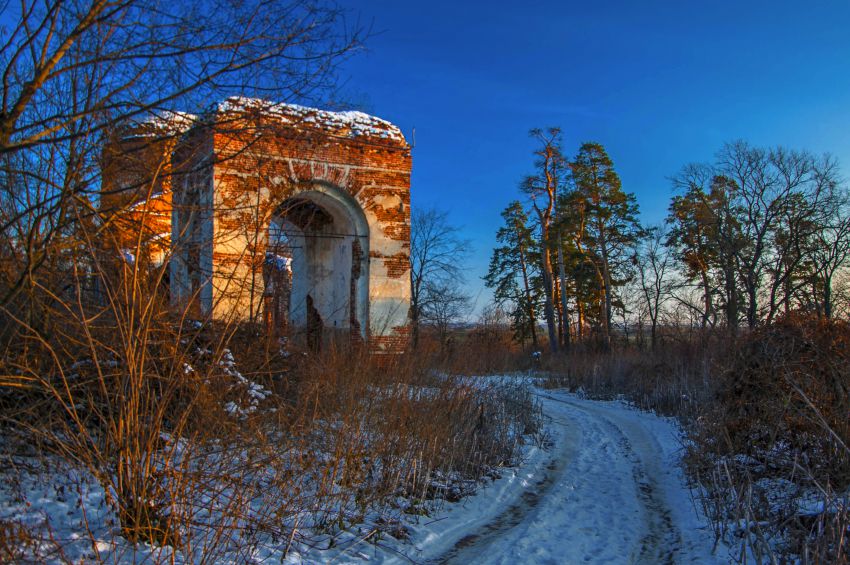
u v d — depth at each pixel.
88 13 6.37
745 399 9.88
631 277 47.09
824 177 32.22
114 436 6.17
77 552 5.75
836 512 6.73
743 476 9.12
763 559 6.97
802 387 9.04
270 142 9.53
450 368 12.68
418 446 10.00
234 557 6.37
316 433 9.35
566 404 23.47
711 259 39.56
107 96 6.54
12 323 6.99
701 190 36.31
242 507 6.98
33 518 6.16
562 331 50.47
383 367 12.04
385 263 20.09
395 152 20.28
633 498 10.15
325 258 21.70
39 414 6.95
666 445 14.59
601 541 8.06
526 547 7.75
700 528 8.39
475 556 7.45
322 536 7.48
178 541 6.14
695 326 33.00
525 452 13.48
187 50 6.61
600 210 43.19
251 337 9.70
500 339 23.23
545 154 43.66
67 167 6.95
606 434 16.39
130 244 7.00
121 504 6.11
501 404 14.83
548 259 44.31
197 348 8.06
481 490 10.31
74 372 7.14
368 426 9.68
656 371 24.78
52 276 7.00
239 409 7.98
